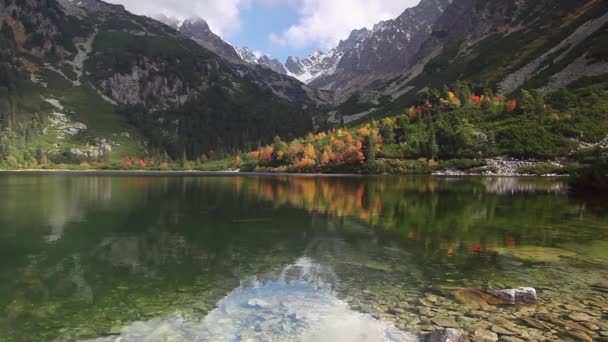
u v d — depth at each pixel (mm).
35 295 16703
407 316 13891
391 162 147250
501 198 55500
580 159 112375
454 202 50844
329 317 13898
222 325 13367
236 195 62281
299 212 42531
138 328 13242
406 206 47250
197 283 18281
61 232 30969
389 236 29297
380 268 20594
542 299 15484
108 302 15789
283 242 27453
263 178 124312
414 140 154500
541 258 22406
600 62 166250
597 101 137875
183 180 110500
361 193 65125
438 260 22203
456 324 13016
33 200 52969
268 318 13961
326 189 74375
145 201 53094
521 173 118125
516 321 13258
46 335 12727
